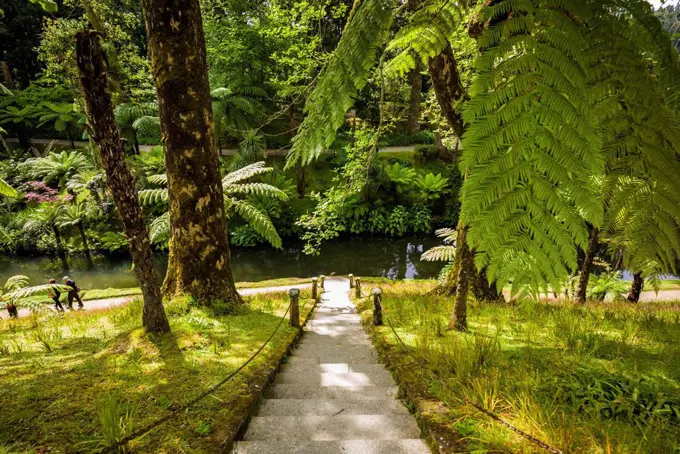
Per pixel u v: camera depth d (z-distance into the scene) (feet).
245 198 64.85
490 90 2.93
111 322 19.86
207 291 22.33
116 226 65.31
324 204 35.81
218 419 9.45
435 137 83.05
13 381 11.84
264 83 66.69
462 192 2.86
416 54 6.03
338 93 4.50
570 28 2.97
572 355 13.64
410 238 70.90
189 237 21.80
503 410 9.53
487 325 18.48
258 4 66.08
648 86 2.95
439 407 9.97
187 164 20.76
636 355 13.51
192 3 19.39
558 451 6.75
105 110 12.62
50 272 57.00
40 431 8.95
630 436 8.20
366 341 18.90
